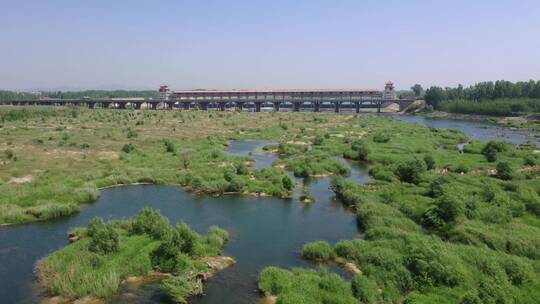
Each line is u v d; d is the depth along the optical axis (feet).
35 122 462.60
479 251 106.73
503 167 205.57
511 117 610.24
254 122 515.91
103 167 215.10
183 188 189.37
